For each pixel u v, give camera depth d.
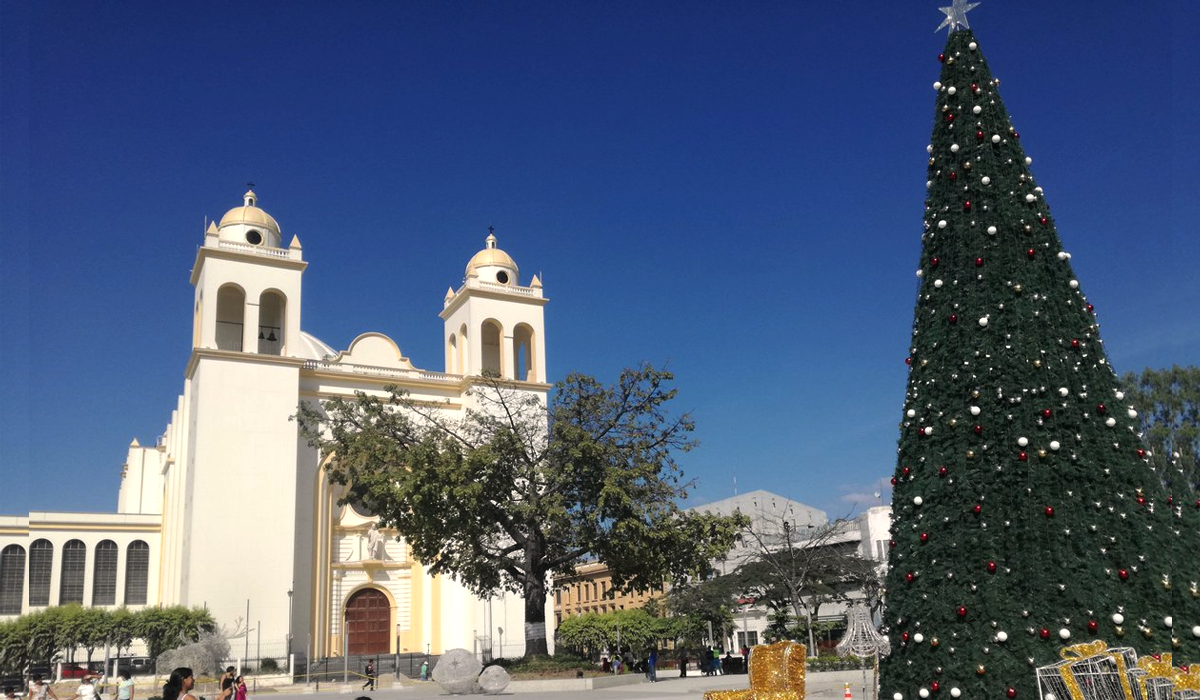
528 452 38.34
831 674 31.11
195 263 56.91
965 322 10.96
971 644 9.80
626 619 78.38
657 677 44.47
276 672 47.44
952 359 10.93
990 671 9.60
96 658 52.53
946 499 10.45
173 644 46.16
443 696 32.44
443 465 32.88
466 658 33.38
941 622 10.06
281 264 56.44
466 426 37.62
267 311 60.28
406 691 41.78
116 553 57.75
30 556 55.78
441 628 56.72
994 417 10.41
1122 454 10.16
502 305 63.34
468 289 62.19
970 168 11.49
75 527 56.97
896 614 10.65
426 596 57.19
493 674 32.28
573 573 39.75
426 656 54.00
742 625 74.75
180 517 57.22
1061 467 10.02
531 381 61.94
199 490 50.22
